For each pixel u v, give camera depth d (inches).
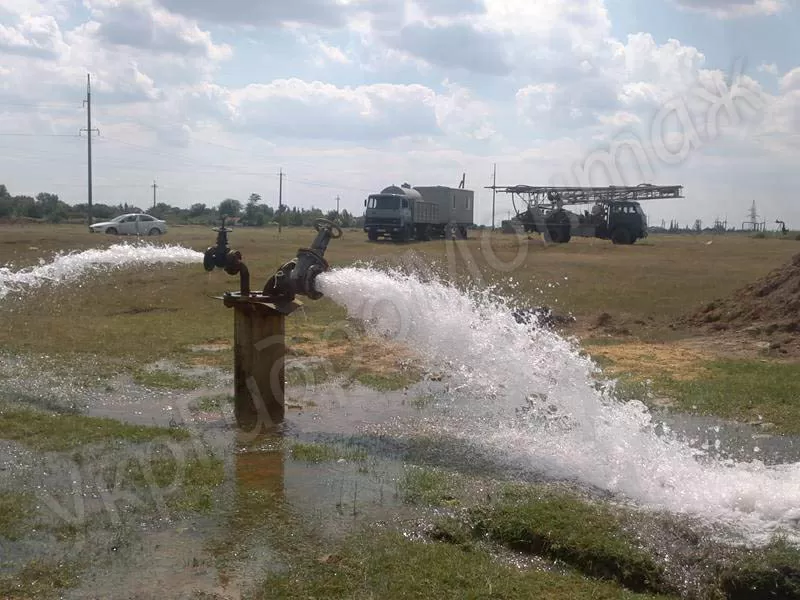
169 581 167.8
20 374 358.6
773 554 171.8
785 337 463.8
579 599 160.9
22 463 236.4
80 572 171.3
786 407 311.0
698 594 165.6
